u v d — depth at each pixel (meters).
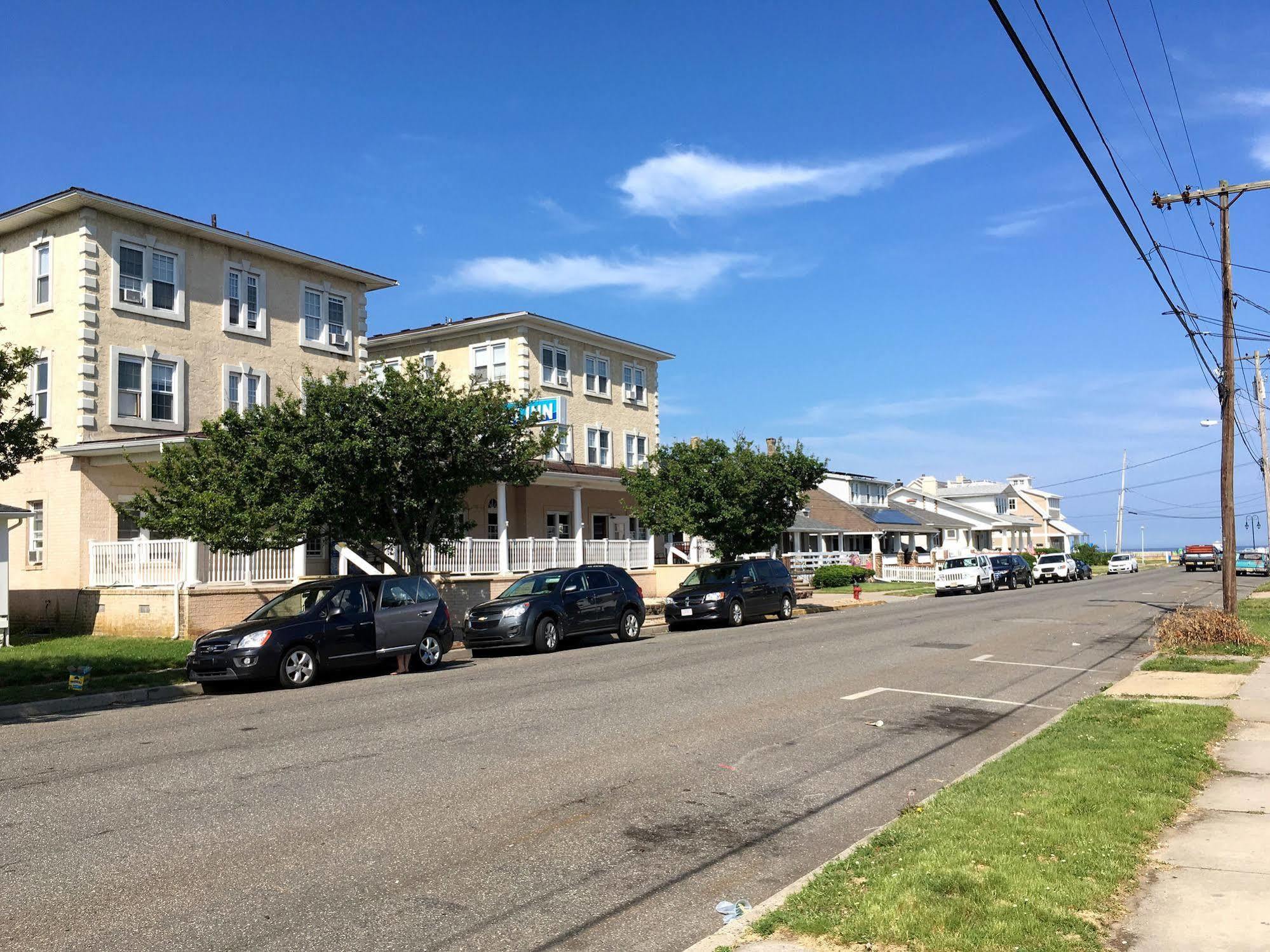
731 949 4.57
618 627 20.98
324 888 5.62
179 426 26.11
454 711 11.55
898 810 7.33
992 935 4.51
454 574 25.73
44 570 24.06
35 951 4.75
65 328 24.59
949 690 13.13
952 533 86.06
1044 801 6.80
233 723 11.18
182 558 20.19
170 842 6.46
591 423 39.38
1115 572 68.00
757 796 7.69
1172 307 18.81
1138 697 12.12
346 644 15.20
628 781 8.11
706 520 28.97
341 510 18.58
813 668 15.25
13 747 10.00
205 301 27.16
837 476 68.88
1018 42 9.55
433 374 20.89
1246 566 64.19
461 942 4.89
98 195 24.28
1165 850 5.91
